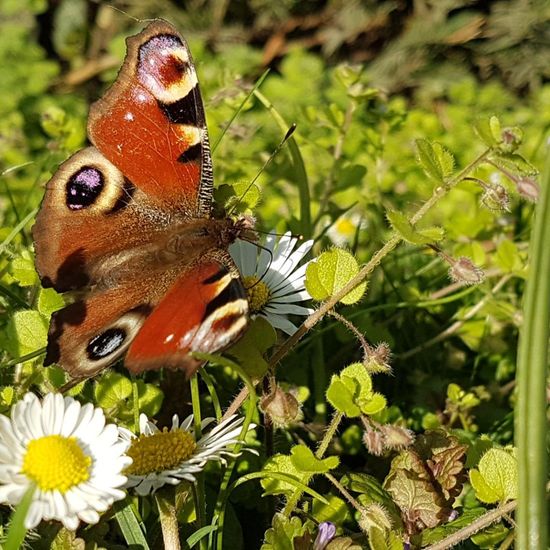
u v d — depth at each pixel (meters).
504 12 0.40
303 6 0.41
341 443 0.16
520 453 0.09
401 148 0.25
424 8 0.41
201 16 0.41
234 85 0.20
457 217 0.20
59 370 0.13
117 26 0.40
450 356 0.18
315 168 0.24
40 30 0.40
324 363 0.17
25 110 0.30
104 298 0.12
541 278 0.09
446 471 0.12
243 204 0.15
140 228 0.13
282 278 0.14
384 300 0.19
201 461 0.11
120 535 0.13
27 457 0.10
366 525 0.11
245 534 0.14
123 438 0.11
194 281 0.12
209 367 0.16
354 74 0.19
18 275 0.14
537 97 0.33
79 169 0.13
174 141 0.14
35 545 0.11
